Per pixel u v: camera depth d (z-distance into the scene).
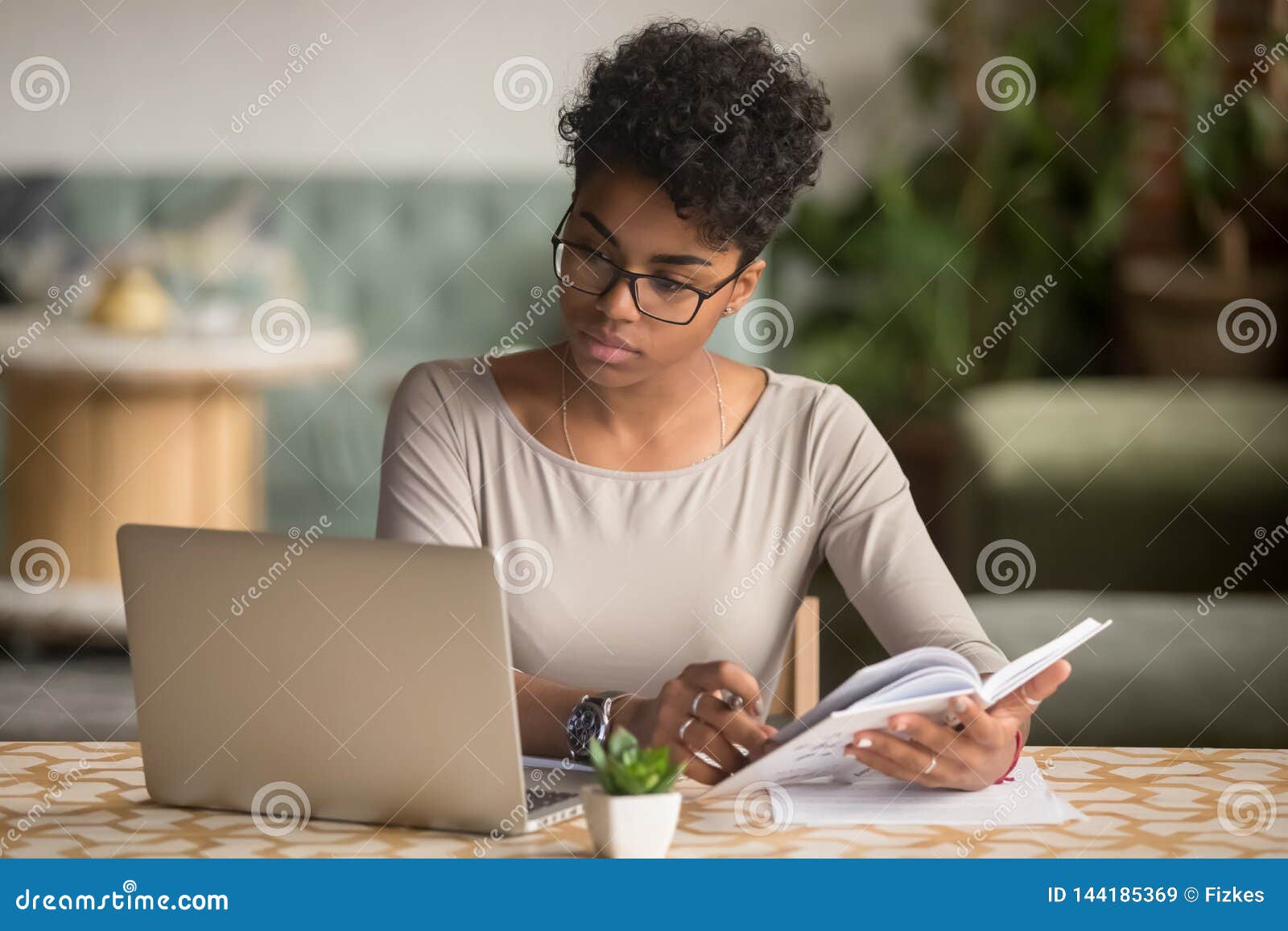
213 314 5.60
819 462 2.16
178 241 6.34
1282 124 6.08
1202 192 6.11
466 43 6.58
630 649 2.09
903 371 6.18
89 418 5.31
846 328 6.20
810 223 6.20
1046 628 3.56
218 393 5.43
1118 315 6.28
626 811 1.36
